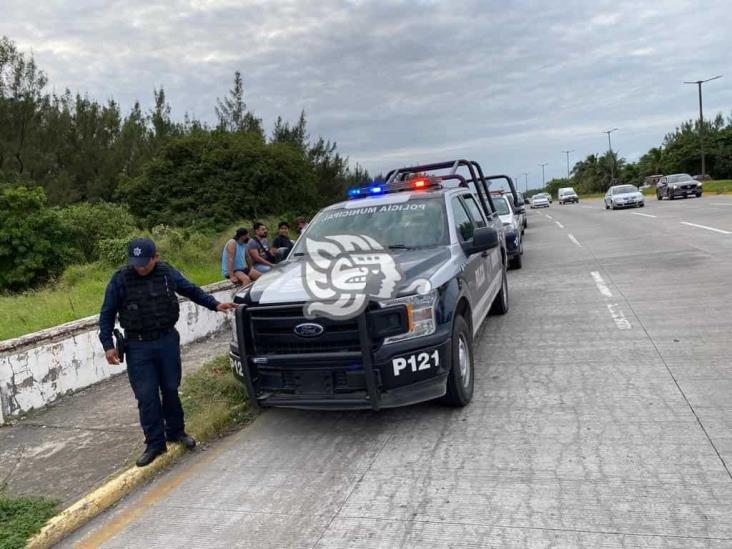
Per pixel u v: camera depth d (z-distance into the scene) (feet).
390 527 11.05
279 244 35.88
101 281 40.37
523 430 14.62
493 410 16.12
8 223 46.52
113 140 114.32
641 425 14.19
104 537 12.01
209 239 59.52
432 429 15.35
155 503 13.19
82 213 52.70
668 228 58.59
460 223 20.10
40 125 93.76
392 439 15.06
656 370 17.84
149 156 105.60
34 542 11.73
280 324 14.64
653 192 168.14
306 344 14.58
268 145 87.35
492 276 23.89
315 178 96.17
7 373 18.78
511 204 49.93
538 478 12.23
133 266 14.14
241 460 14.93
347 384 14.37
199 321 28.58
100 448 16.20
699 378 16.81
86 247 50.34
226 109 112.37
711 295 26.89
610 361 19.15
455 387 15.78
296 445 15.47
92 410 19.42
